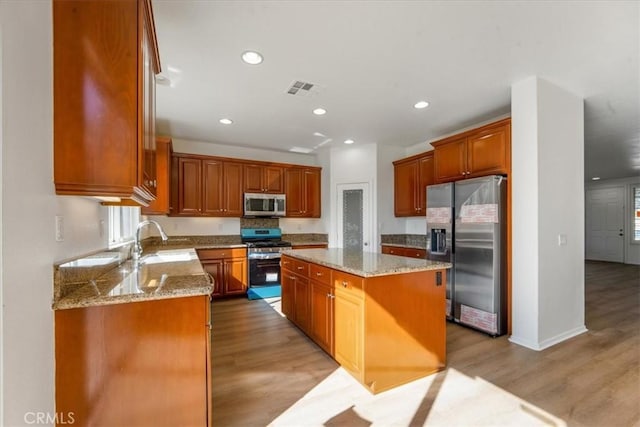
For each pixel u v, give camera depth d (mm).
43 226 1223
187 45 2236
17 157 1041
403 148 5309
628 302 4348
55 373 1320
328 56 2396
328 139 4828
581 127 3166
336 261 2598
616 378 2264
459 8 1852
